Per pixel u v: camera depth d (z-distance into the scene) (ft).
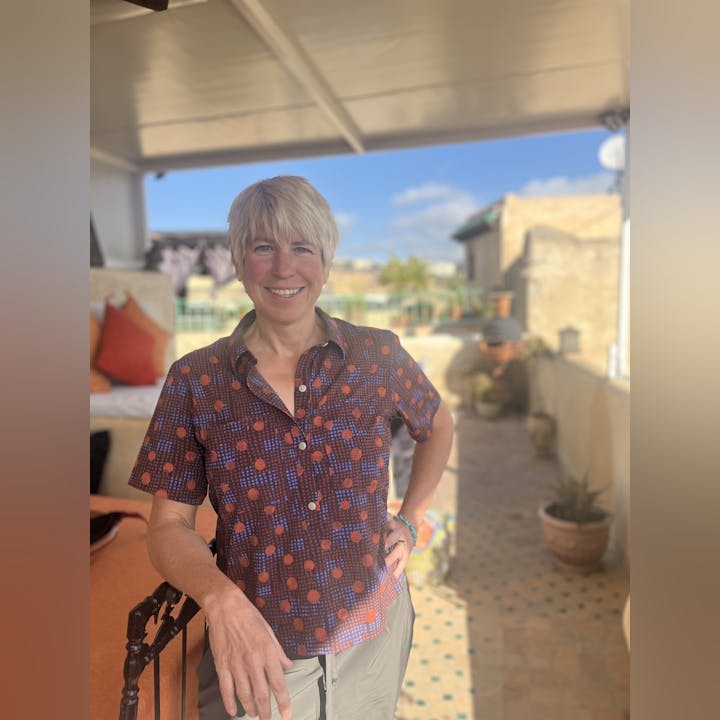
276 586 4.13
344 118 13.37
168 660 5.06
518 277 32.42
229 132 14.79
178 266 25.25
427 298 35.53
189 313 26.11
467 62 10.50
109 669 4.92
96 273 16.44
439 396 4.93
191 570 4.06
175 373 4.23
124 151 17.06
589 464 16.94
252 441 4.12
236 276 4.31
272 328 4.23
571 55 10.27
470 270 44.50
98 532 6.85
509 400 28.78
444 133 14.69
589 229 34.27
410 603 5.09
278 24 8.93
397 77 11.19
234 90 11.79
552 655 9.61
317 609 4.12
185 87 11.60
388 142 15.17
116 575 6.35
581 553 12.46
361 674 4.44
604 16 8.87
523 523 15.48
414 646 9.94
